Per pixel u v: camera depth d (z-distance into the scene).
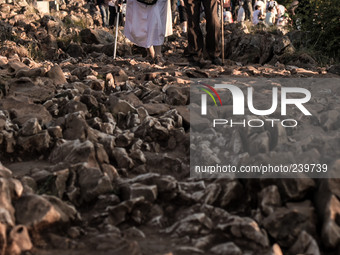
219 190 2.81
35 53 8.27
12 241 2.24
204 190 2.83
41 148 3.34
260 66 8.02
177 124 3.91
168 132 3.68
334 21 9.06
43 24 9.98
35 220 2.39
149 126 3.65
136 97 4.58
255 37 8.86
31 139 3.33
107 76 5.43
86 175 2.85
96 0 13.42
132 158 3.28
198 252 2.39
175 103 4.52
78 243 2.40
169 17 7.68
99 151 3.13
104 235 2.44
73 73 5.69
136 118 3.96
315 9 9.37
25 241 2.30
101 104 4.08
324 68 7.46
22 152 3.33
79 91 4.74
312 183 2.75
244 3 14.77
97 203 2.74
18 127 3.59
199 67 7.32
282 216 2.55
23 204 2.48
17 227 2.31
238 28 9.44
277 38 8.70
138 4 7.44
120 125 3.97
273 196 2.70
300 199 2.73
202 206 2.72
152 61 7.61
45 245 2.38
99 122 3.70
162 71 6.50
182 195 2.81
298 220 2.54
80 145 3.11
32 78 4.87
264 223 2.57
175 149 3.61
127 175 3.13
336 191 2.63
